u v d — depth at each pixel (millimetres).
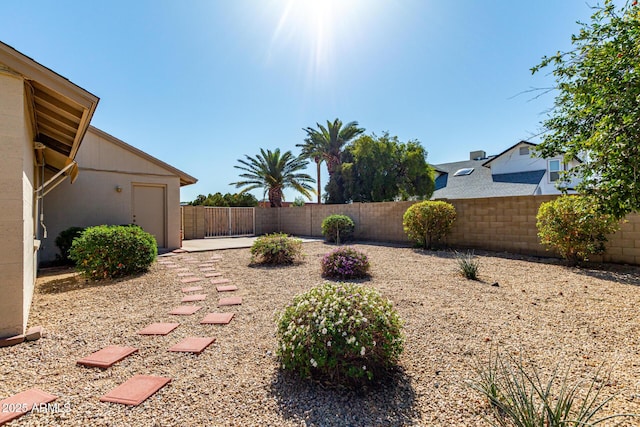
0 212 2979
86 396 2117
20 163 3090
